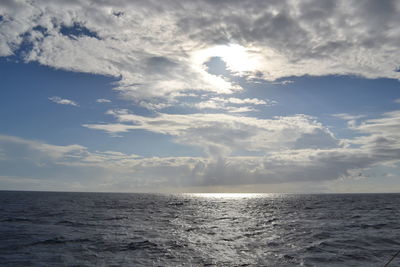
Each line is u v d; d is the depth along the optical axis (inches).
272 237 805.2
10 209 1699.1
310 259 550.3
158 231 920.9
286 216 1470.2
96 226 1009.5
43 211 1603.1
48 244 670.5
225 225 1108.5
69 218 1256.8
